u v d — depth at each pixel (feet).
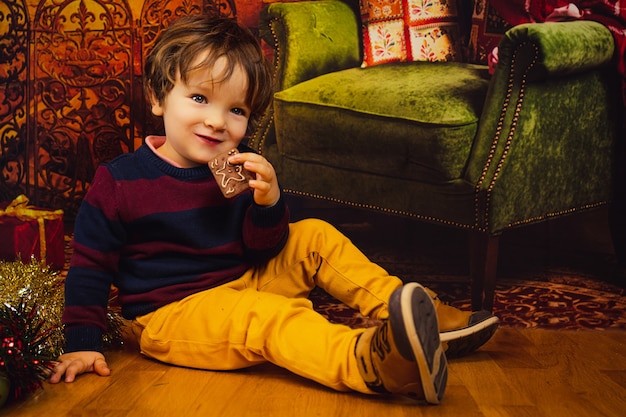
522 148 6.55
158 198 4.55
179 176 4.60
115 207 4.50
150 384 4.20
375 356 3.76
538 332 5.72
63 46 9.64
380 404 3.92
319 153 7.41
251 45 4.63
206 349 4.39
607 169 7.39
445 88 6.95
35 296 4.62
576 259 7.78
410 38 8.22
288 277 4.77
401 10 8.23
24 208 7.19
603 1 7.28
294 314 4.22
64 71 9.67
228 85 4.44
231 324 4.29
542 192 6.83
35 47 9.71
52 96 9.73
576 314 6.23
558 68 6.48
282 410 3.81
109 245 4.50
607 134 7.29
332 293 4.76
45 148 9.82
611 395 4.17
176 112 4.50
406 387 3.72
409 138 6.77
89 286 4.44
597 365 4.82
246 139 8.06
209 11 9.14
